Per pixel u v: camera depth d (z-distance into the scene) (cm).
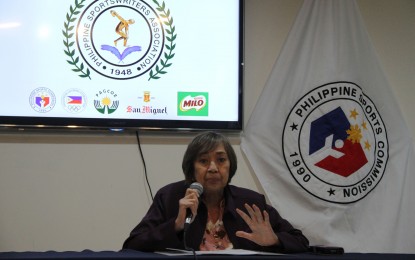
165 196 198
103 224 258
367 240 270
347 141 278
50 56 261
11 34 259
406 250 272
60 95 259
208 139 195
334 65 285
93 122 259
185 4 275
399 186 278
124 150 265
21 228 253
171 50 271
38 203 256
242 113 272
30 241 253
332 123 279
